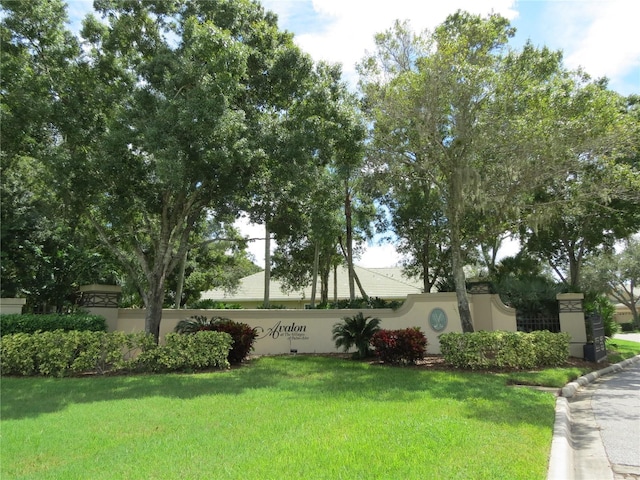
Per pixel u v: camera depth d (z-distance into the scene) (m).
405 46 14.51
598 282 47.12
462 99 13.14
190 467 4.74
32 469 4.86
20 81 11.87
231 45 11.45
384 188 15.41
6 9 11.82
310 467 4.64
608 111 12.79
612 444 6.47
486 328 16.39
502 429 6.23
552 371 12.24
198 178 12.49
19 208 14.84
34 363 11.20
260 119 13.43
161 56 11.80
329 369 12.29
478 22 14.89
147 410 7.42
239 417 6.93
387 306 17.89
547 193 16.95
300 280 25.58
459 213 14.47
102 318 13.30
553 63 14.45
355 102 15.03
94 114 12.61
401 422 6.45
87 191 12.39
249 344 13.75
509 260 22.89
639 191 13.98
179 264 21.48
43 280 16.45
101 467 4.83
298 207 15.52
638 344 27.05
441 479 4.31
